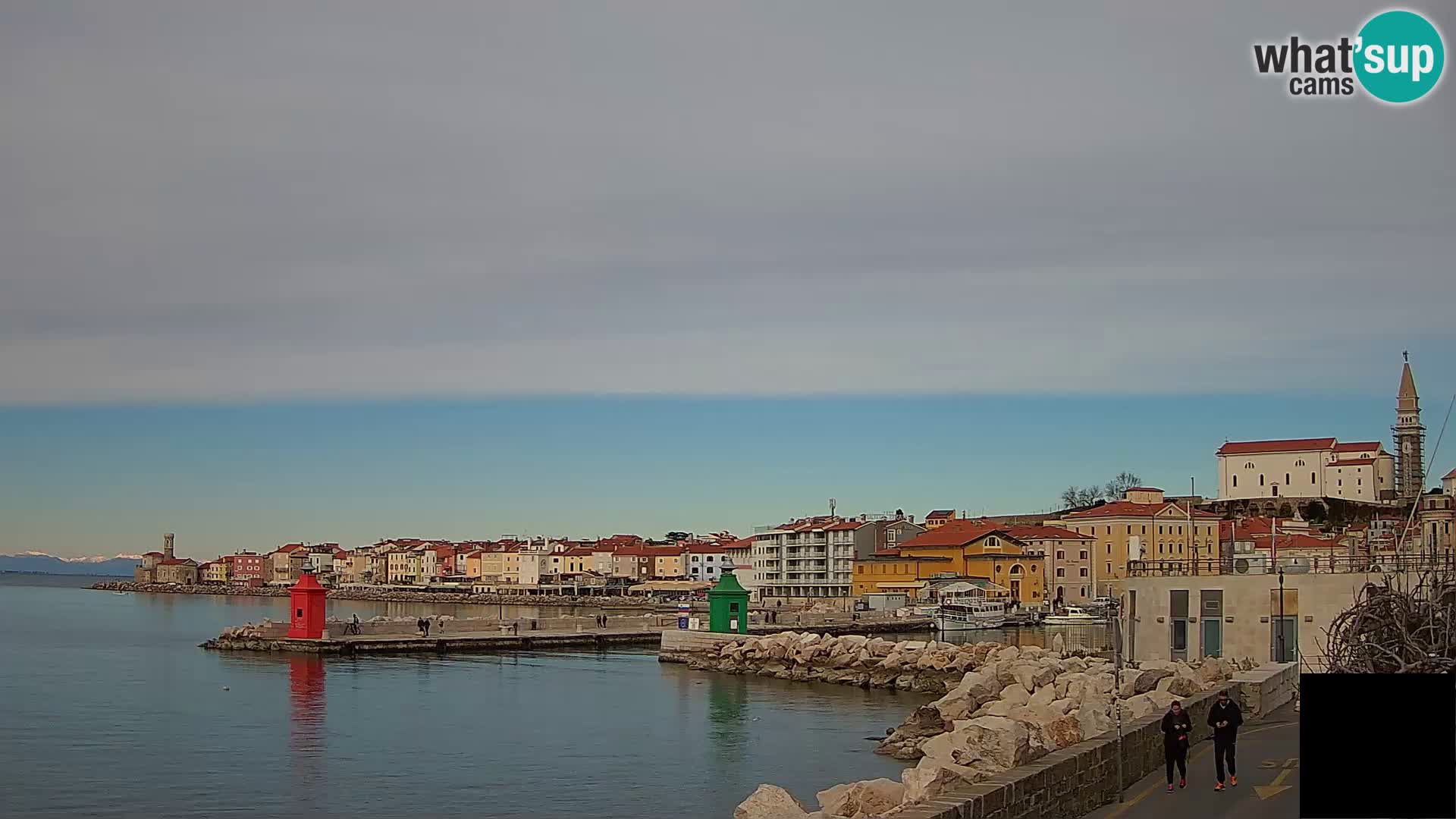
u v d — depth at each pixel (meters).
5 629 159.00
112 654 108.81
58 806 43.25
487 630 125.25
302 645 107.62
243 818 41.59
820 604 188.00
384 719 65.75
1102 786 25.92
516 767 50.91
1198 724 34.81
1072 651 99.62
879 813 29.61
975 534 199.12
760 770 50.47
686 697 78.06
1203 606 61.47
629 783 47.59
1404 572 52.06
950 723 56.41
